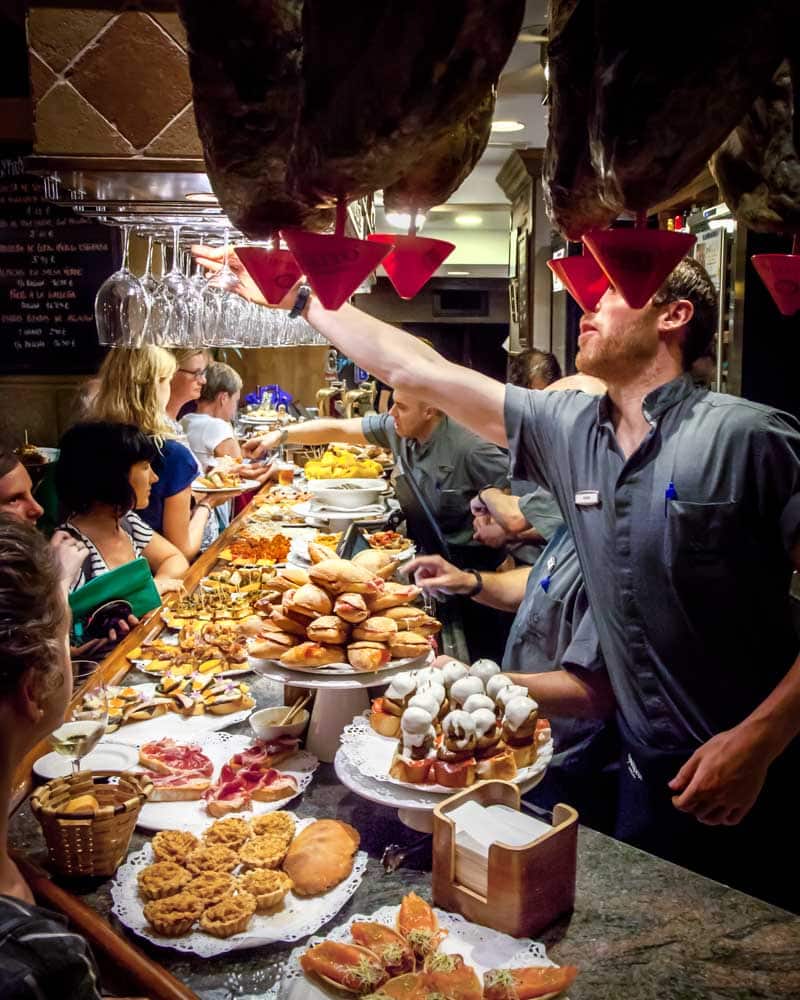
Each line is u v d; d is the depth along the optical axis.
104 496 2.71
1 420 5.07
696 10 0.56
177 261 2.66
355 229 1.61
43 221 4.90
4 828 1.11
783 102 0.74
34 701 1.05
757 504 1.74
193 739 1.77
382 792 1.40
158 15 1.66
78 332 5.01
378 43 0.60
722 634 1.79
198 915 1.18
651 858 1.40
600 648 2.01
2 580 1.02
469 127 0.82
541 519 2.44
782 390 2.82
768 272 0.88
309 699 1.83
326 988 1.06
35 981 0.85
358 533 3.33
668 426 1.79
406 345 2.14
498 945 1.15
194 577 2.94
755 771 1.56
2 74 4.63
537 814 1.42
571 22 0.69
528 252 6.12
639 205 0.65
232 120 0.75
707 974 1.14
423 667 1.72
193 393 4.60
